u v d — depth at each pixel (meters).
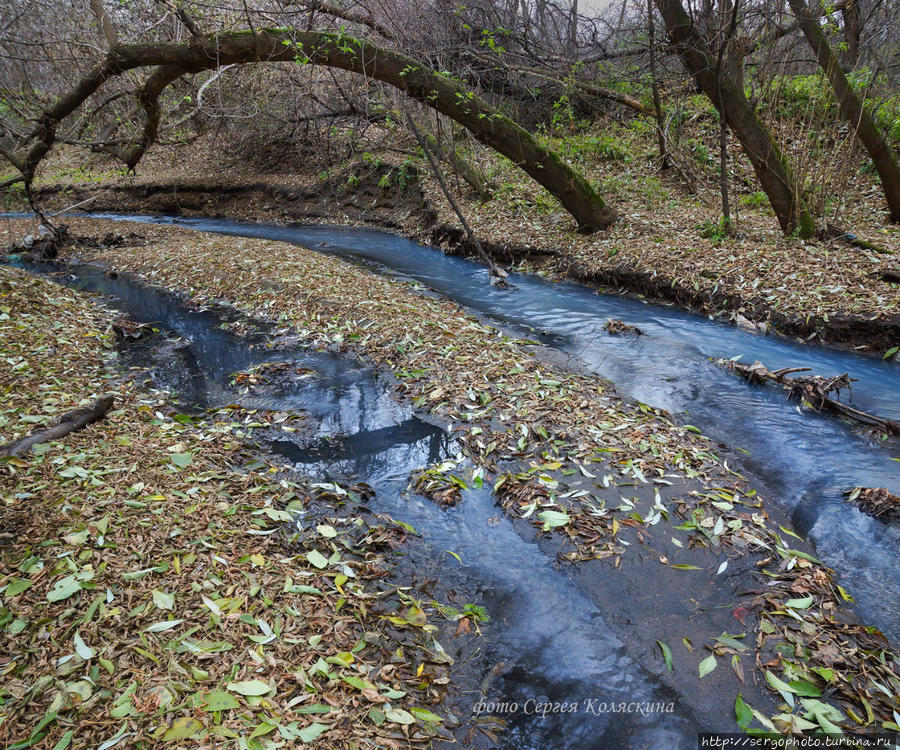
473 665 2.88
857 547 3.69
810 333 6.91
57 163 20.44
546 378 5.86
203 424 5.09
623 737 2.54
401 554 3.64
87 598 2.88
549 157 10.09
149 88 8.78
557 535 3.74
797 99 11.78
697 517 3.86
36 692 2.40
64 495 3.66
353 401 5.61
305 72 12.00
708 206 11.09
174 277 9.82
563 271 9.96
